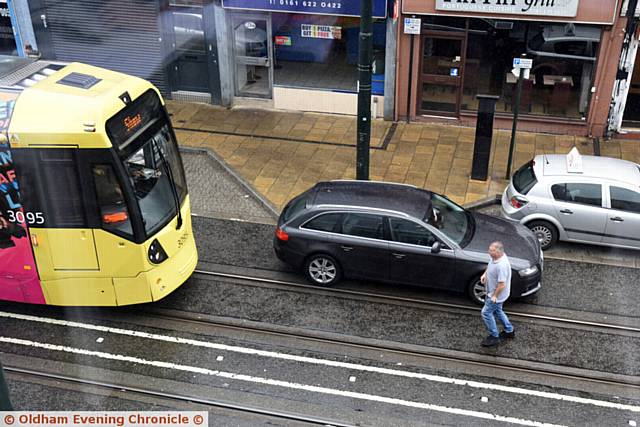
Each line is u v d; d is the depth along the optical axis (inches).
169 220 801.6
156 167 789.2
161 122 807.1
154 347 784.3
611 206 921.5
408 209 849.5
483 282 763.4
